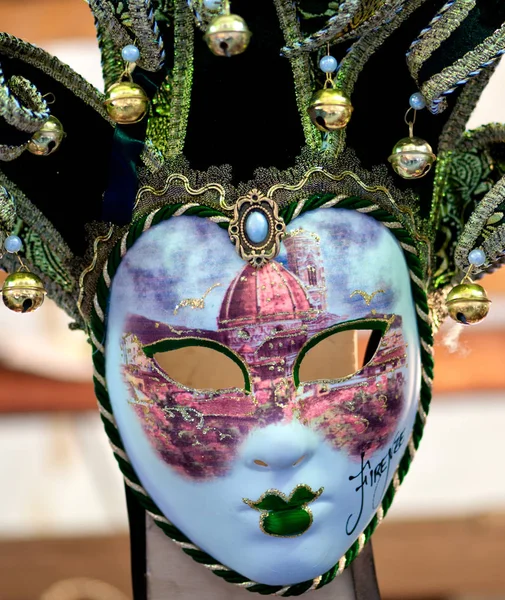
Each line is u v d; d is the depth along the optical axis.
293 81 1.74
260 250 1.74
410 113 1.85
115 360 1.84
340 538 1.85
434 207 1.97
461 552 3.78
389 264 1.83
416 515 4.08
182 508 1.84
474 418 4.79
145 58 1.70
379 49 1.77
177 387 1.78
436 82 1.74
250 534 1.80
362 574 2.05
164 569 2.00
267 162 1.75
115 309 1.83
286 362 1.75
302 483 1.78
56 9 4.17
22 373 4.17
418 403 1.94
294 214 1.75
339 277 1.77
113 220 1.77
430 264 1.98
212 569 1.87
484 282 4.30
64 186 1.85
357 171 1.81
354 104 1.79
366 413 1.81
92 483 4.52
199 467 1.79
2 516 4.35
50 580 3.64
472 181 2.03
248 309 1.74
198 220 1.76
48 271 1.93
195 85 1.75
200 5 1.56
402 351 1.86
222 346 1.75
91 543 3.93
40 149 1.74
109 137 1.81
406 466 1.94
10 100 1.61
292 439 1.75
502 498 4.31
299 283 1.75
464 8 1.69
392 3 1.63
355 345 2.00
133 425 1.83
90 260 1.87
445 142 1.97
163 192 1.77
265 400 1.75
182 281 1.75
